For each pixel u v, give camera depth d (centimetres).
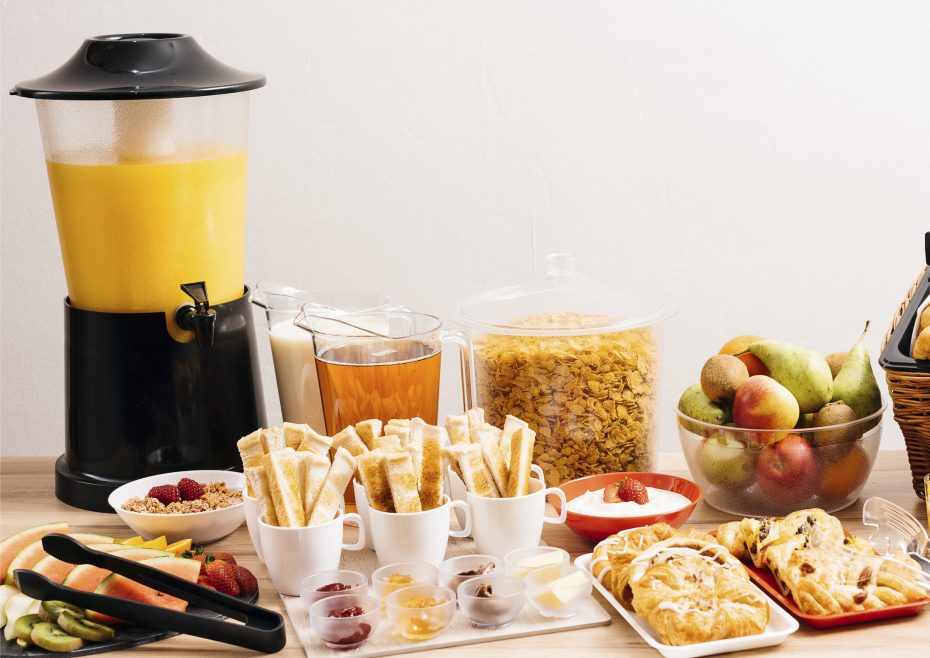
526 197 192
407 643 92
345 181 191
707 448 117
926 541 106
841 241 197
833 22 189
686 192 194
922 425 118
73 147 118
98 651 92
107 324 121
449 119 189
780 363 117
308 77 187
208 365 124
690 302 198
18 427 199
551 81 188
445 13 185
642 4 187
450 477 113
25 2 183
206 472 123
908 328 123
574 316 125
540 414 123
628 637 94
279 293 134
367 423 109
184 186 120
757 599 93
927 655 90
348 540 115
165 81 116
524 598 96
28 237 192
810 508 115
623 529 109
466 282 195
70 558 93
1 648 93
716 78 190
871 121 193
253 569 110
